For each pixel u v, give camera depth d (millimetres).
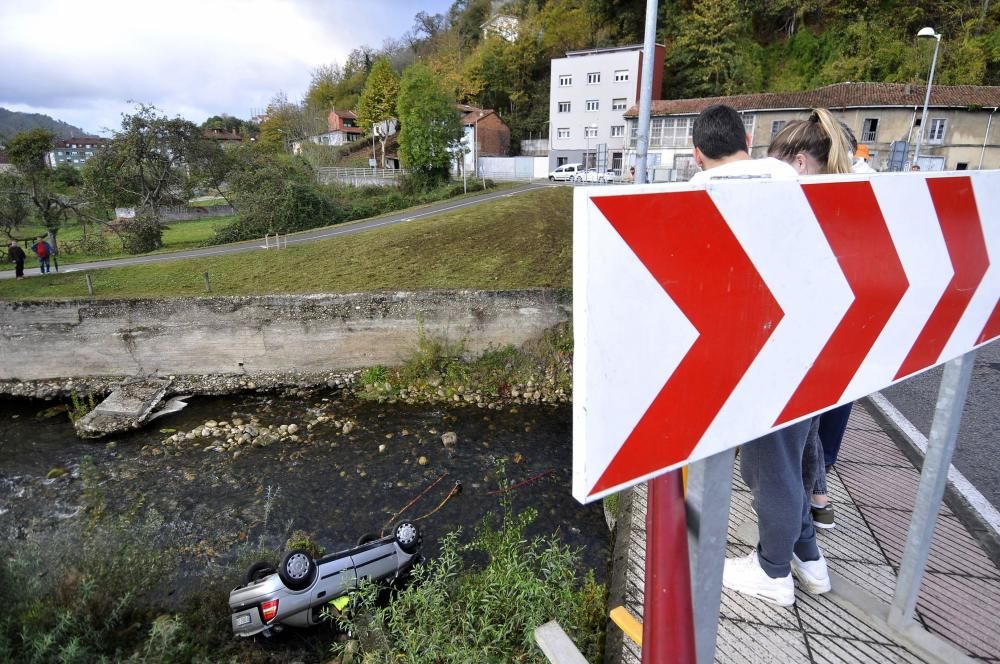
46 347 16188
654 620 987
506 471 10953
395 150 65000
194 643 5785
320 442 12461
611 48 48188
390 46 94438
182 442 12625
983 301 1834
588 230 717
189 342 16297
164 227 30156
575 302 739
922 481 2348
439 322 16141
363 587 5020
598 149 44844
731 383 1021
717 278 937
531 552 4641
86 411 14570
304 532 9148
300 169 40375
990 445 5281
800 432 2389
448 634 3760
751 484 2623
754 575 2877
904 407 6266
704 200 878
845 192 1155
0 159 43719
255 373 16531
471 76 64375
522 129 62094
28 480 11086
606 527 8914
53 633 4621
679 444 954
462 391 15117
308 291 16781
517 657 3467
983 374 7590
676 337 893
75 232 34719
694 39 47938
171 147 34688
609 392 808
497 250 20984
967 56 39375
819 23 46625
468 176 52938
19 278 19125
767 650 2621
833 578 3004
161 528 9320
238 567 7703
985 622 2795
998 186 1739
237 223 30703
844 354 1295
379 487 10508
